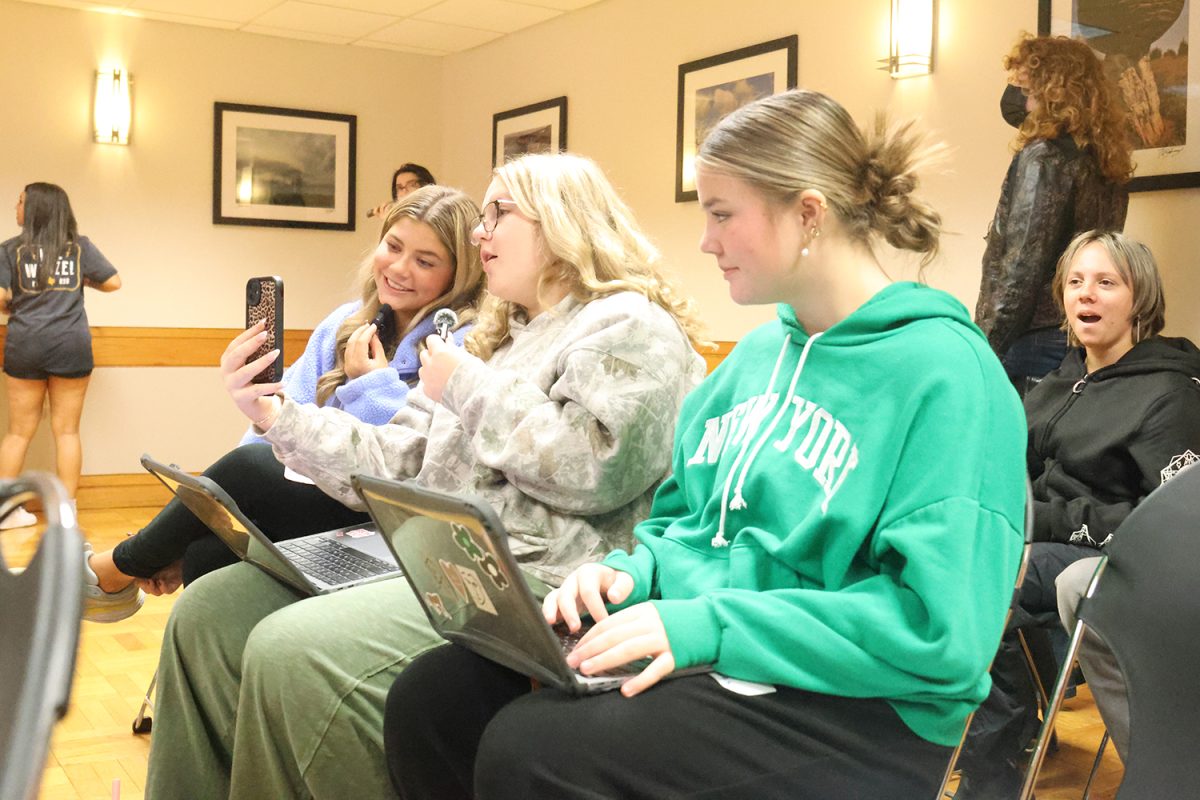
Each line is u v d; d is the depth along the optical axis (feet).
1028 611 8.13
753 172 4.62
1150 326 9.11
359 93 23.94
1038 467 9.43
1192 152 11.35
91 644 12.43
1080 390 9.20
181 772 6.95
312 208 23.66
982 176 13.64
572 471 5.91
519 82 22.22
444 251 8.51
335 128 23.72
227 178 22.86
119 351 22.17
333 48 23.65
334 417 7.13
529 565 6.12
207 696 6.91
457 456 6.70
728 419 5.30
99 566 8.85
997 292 11.24
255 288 7.03
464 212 8.50
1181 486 4.30
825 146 4.64
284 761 6.01
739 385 5.37
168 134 22.39
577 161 6.75
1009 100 12.72
